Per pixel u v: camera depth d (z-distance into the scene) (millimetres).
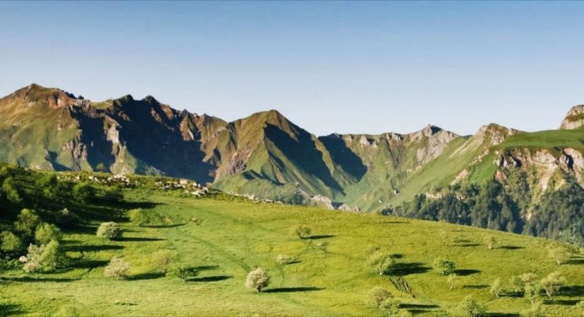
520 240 138000
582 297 93875
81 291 80938
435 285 99375
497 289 94062
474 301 84125
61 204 137375
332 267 108938
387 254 107562
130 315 67938
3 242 99188
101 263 102375
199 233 133625
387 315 82312
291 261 112375
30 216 112812
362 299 89875
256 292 91562
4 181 132875
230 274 102250
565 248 124688
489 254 120000
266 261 112375
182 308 73562
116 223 135625
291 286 97062
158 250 114250
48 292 78062
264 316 72562
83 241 115000
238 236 132500
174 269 98250
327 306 85250
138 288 87188
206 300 81000
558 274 96688
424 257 115938
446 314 83562
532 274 98000
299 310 79750
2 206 118688
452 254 119062
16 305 70312
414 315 82250
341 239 130375
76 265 99312
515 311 86438
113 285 88312
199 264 107188
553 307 88000
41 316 66625
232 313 72438
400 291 95875
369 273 105188
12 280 85688
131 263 104188
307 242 127312
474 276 104250
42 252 97125
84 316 66125
